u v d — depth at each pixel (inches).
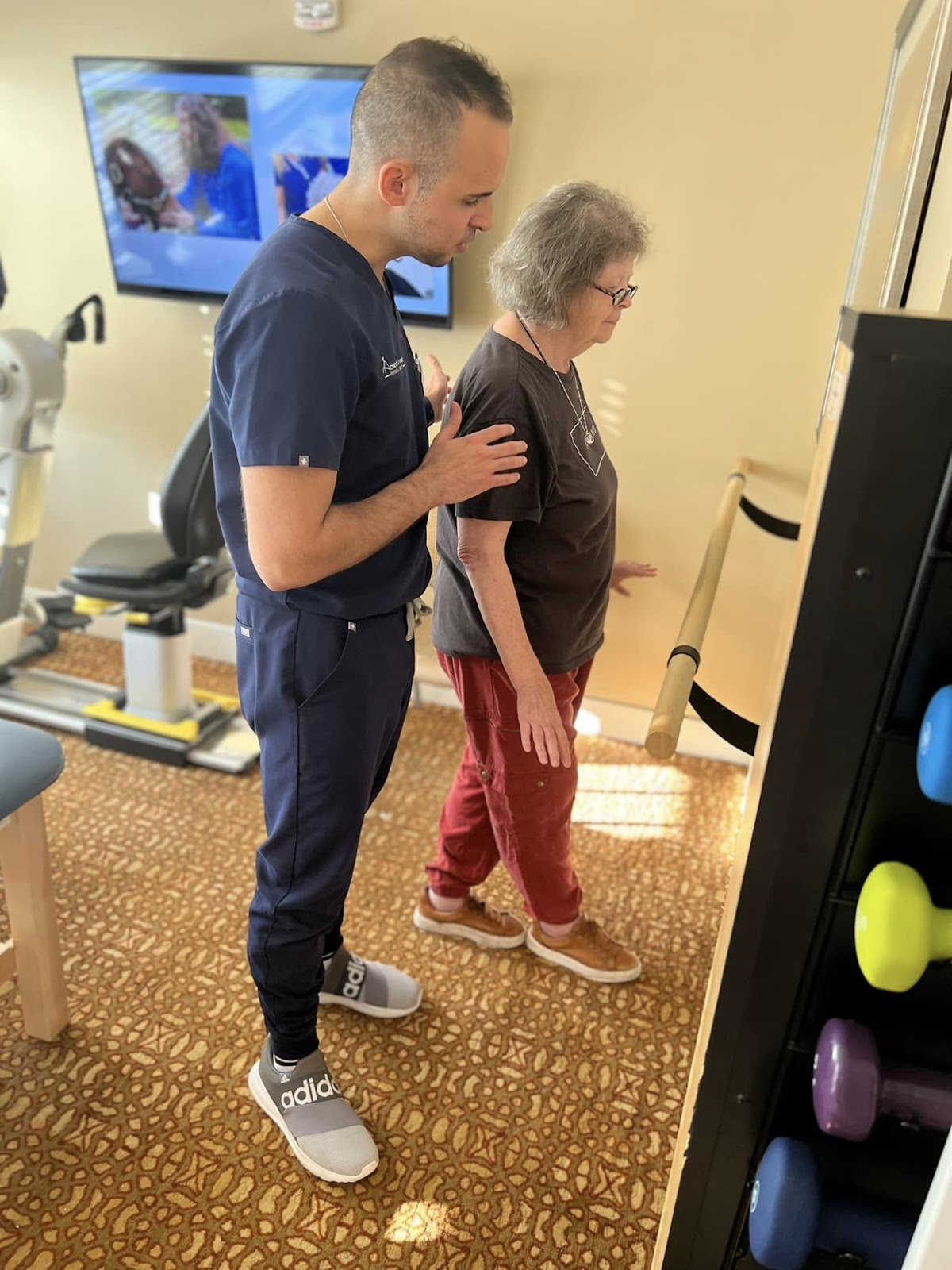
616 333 97.0
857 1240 39.3
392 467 52.1
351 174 47.8
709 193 89.7
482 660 62.1
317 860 55.8
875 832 34.8
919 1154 39.6
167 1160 60.3
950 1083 34.9
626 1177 61.4
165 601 98.1
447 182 45.9
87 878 85.4
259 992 60.4
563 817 70.2
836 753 33.4
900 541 30.2
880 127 77.3
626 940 82.3
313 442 44.4
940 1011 37.0
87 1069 66.4
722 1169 41.7
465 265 99.9
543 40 89.7
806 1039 38.6
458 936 80.8
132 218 108.7
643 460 101.0
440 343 104.4
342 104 95.0
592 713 114.0
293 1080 61.7
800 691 32.9
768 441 96.7
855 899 35.2
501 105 45.5
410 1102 65.7
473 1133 63.7
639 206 92.0
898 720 32.9
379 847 92.4
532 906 75.5
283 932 57.2
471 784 73.9
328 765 53.4
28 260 118.5
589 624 64.4
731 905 39.4
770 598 102.0
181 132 102.0
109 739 106.0
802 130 85.5
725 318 93.4
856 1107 33.7
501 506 54.7
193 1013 71.6
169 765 104.0
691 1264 44.6
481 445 51.0
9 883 63.7
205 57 101.2
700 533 101.8
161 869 87.0
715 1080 39.8
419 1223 57.6
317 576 47.0
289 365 43.9
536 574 60.4
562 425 57.1
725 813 101.0
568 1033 72.3
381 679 54.0
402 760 107.7
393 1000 72.0
